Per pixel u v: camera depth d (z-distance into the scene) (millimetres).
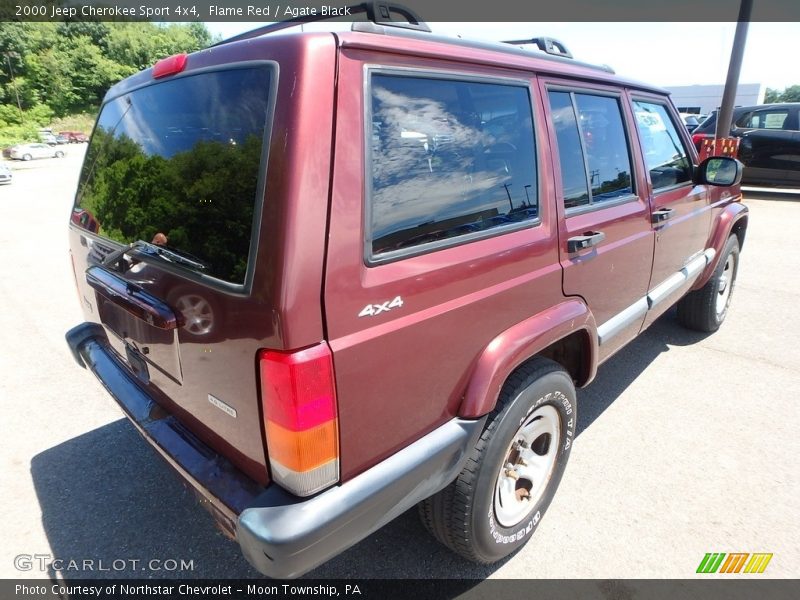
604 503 2660
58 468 2971
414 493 1758
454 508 2025
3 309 5520
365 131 1493
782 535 2447
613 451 3068
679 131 3566
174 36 67500
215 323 1551
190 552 2410
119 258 1958
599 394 3719
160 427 1949
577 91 2463
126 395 2191
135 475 2918
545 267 2188
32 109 57812
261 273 1380
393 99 1602
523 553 2375
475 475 1983
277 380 1394
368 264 1509
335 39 1442
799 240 8016
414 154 1664
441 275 1710
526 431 2248
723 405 3549
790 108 11125
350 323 1473
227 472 1688
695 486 2770
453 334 1779
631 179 2904
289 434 1421
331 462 1503
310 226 1367
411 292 1618
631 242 2832
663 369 4066
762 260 6980
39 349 4520
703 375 3965
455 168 1805
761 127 11453
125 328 2160
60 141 53781
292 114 1363
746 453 3033
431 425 1812
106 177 2262
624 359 4250
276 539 1407
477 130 1894
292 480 1467
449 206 1777
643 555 2348
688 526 2504
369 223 1509
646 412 3477
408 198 1634
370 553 2391
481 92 1921
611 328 2795
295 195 1345
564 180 2340
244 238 1442
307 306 1378
